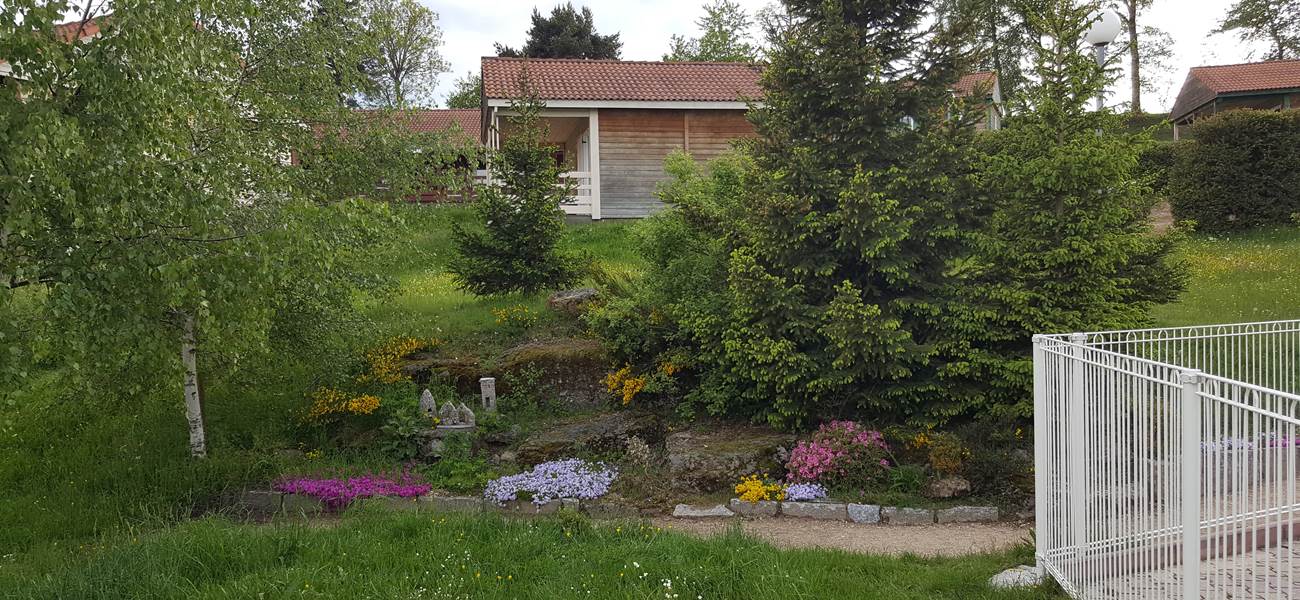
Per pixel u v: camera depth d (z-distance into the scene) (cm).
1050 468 526
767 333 859
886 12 895
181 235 594
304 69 957
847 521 755
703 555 570
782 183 880
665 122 2177
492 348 1152
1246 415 326
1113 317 823
